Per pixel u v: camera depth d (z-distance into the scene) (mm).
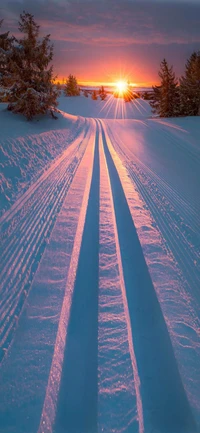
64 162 9914
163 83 37219
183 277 3764
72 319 2854
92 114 58500
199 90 33688
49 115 21141
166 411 2016
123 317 2902
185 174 10133
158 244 4586
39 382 2172
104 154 12414
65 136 16141
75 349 2482
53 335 2637
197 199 7367
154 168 10656
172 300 3254
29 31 17141
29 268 3664
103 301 3133
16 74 17484
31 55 17438
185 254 4402
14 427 1832
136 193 7254
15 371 2248
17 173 7438
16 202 5750
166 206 6543
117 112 63750
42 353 2434
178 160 12516
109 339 2605
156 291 3381
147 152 14070
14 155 8805
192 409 2043
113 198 6691
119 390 2137
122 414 1963
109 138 18125
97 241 4484
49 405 2002
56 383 2172
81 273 3641
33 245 4223
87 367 2314
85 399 2059
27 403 2002
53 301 3102
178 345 2619
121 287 3396
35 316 2865
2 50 17484
